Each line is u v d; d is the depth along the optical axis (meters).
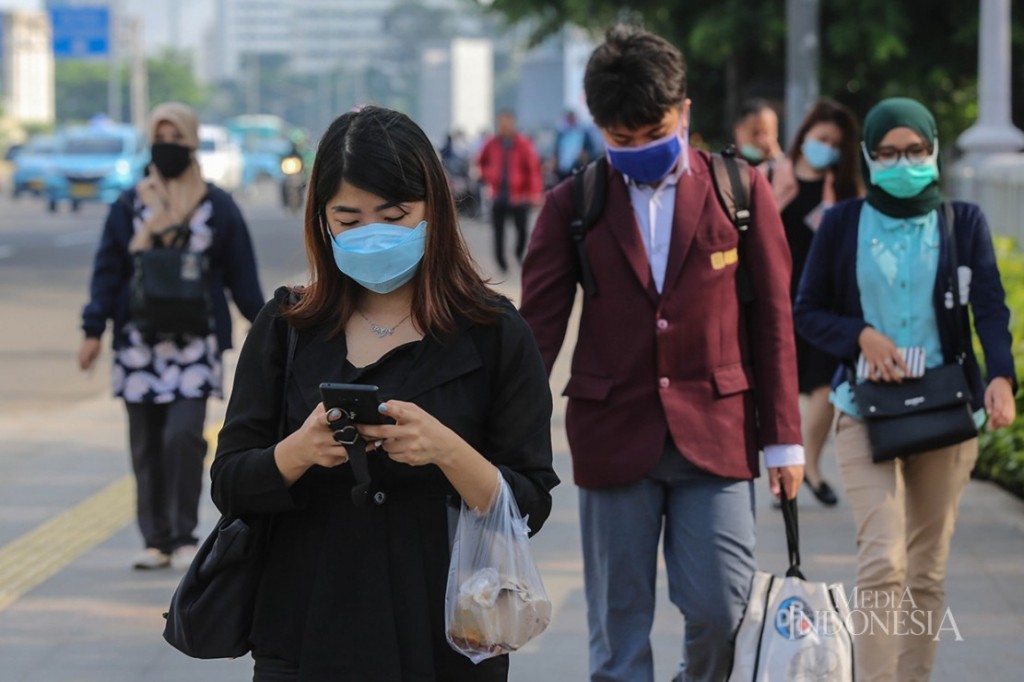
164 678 11.20
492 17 44.41
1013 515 15.47
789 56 29.86
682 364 8.84
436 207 6.57
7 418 22.80
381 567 6.49
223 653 6.71
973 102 40.84
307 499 6.60
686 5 38.44
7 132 199.00
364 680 6.44
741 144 17.45
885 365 9.63
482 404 6.66
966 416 9.59
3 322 34.75
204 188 13.77
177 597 6.74
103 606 12.97
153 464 14.07
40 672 11.32
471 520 6.51
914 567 9.98
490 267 44.41
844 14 35.91
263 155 115.19
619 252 8.95
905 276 9.80
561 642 11.88
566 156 47.44
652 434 8.80
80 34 158.25
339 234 6.51
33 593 13.34
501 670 6.69
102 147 79.81
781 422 8.80
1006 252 23.34
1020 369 16.41
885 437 9.53
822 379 15.73
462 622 6.44
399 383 6.57
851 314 9.98
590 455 8.96
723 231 8.87
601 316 8.98
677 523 8.91
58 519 16.16
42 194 88.75
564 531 15.24
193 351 13.66
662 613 12.59
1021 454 16.25
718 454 8.77
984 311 9.84
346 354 6.65
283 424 6.69
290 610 6.59
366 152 6.45
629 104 8.60
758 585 8.67
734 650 8.64
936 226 9.88
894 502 9.62
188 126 13.66
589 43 44.84
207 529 15.39
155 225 13.59
